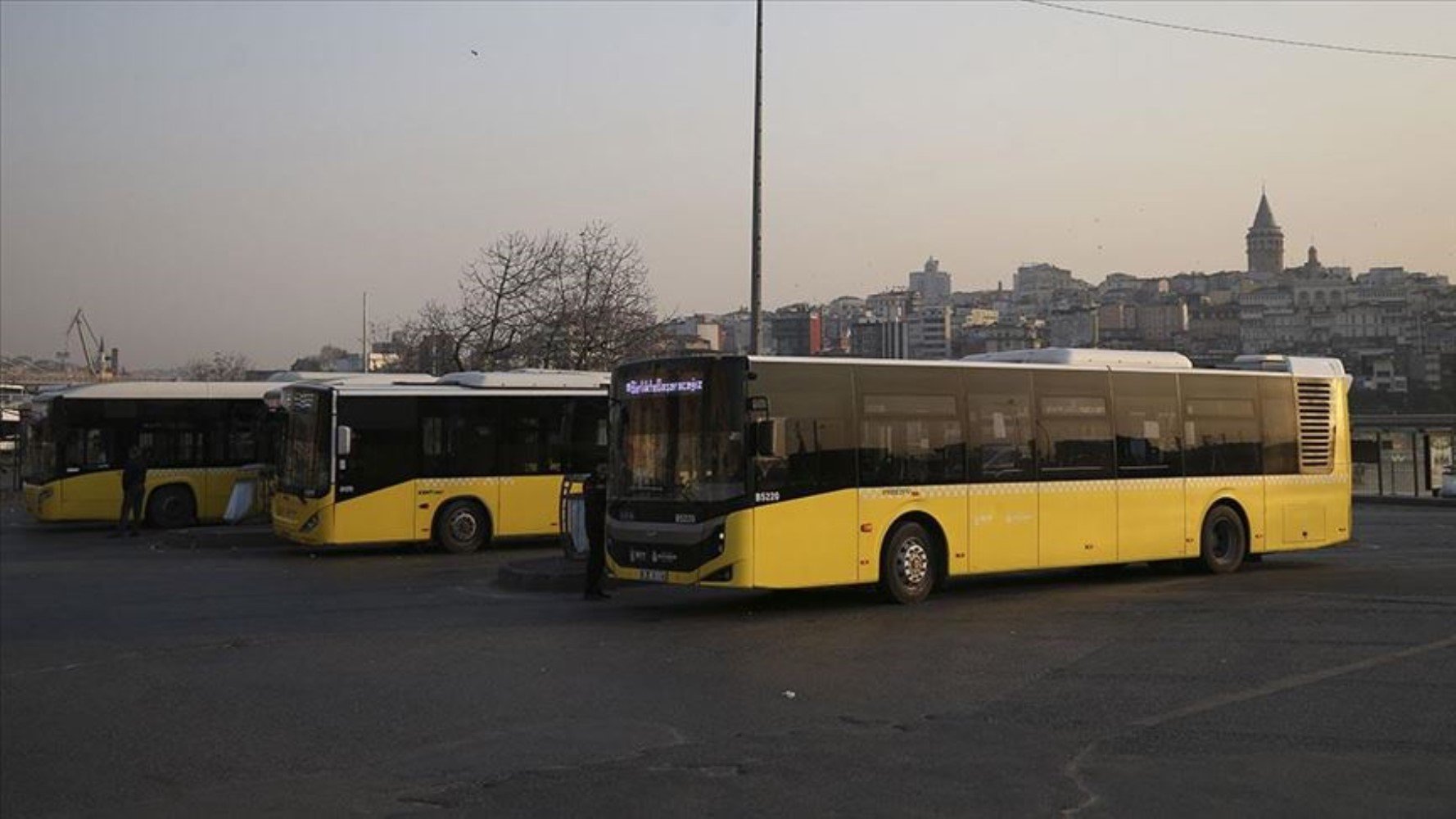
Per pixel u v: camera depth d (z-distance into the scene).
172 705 10.38
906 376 16.28
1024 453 17.30
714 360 15.09
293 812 7.23
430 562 22.58
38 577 20.52
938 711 9.66
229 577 20.33
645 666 11.77
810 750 8.45
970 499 16.66
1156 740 8.59
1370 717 9.21
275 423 27.31
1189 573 19.75
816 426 15.38
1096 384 18.25
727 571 14.62
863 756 8.27
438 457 24.06
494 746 8.73
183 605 16.81
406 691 10.73
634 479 15.64
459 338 45.31
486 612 15.80
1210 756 8.13
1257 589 17.39
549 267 45.41
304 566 21.97
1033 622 14.29
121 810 7.39
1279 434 20.44
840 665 11.70
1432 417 50.44
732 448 14.80
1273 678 10.74
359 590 18.31
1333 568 20.52
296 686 11.06
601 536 17.08
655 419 15.56
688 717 9.58
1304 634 13.11
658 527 15.23
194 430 30.22
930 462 16.34
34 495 30.23
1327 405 21.20
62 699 10.72
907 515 16.20
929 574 16.33
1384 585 17.55
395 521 23.61
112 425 29.67
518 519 24.64
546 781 7.76
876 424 15.91
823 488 15.31
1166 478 18.86
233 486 30.06
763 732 9.02
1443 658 11.62
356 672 11.67
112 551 25.20
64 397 29.41
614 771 7.99
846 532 15.46
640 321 46.03
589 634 13.78
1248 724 9.04
